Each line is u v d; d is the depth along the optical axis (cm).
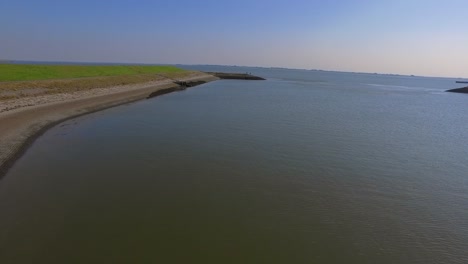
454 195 1322
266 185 1335
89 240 879
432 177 1532
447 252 914
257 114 3288
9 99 2770
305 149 1928
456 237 996
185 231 952
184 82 7281
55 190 1198
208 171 1475
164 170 1469
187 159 1645
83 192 1191
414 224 1066
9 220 962
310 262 838
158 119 2805
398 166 1684
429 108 4722
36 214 1008
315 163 1662
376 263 849
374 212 1137
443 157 1900
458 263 866
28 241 860
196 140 2053
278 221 1038
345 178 1462
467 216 1138
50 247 838
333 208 1152
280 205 1152
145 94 4753
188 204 1128
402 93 8200
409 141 2309
